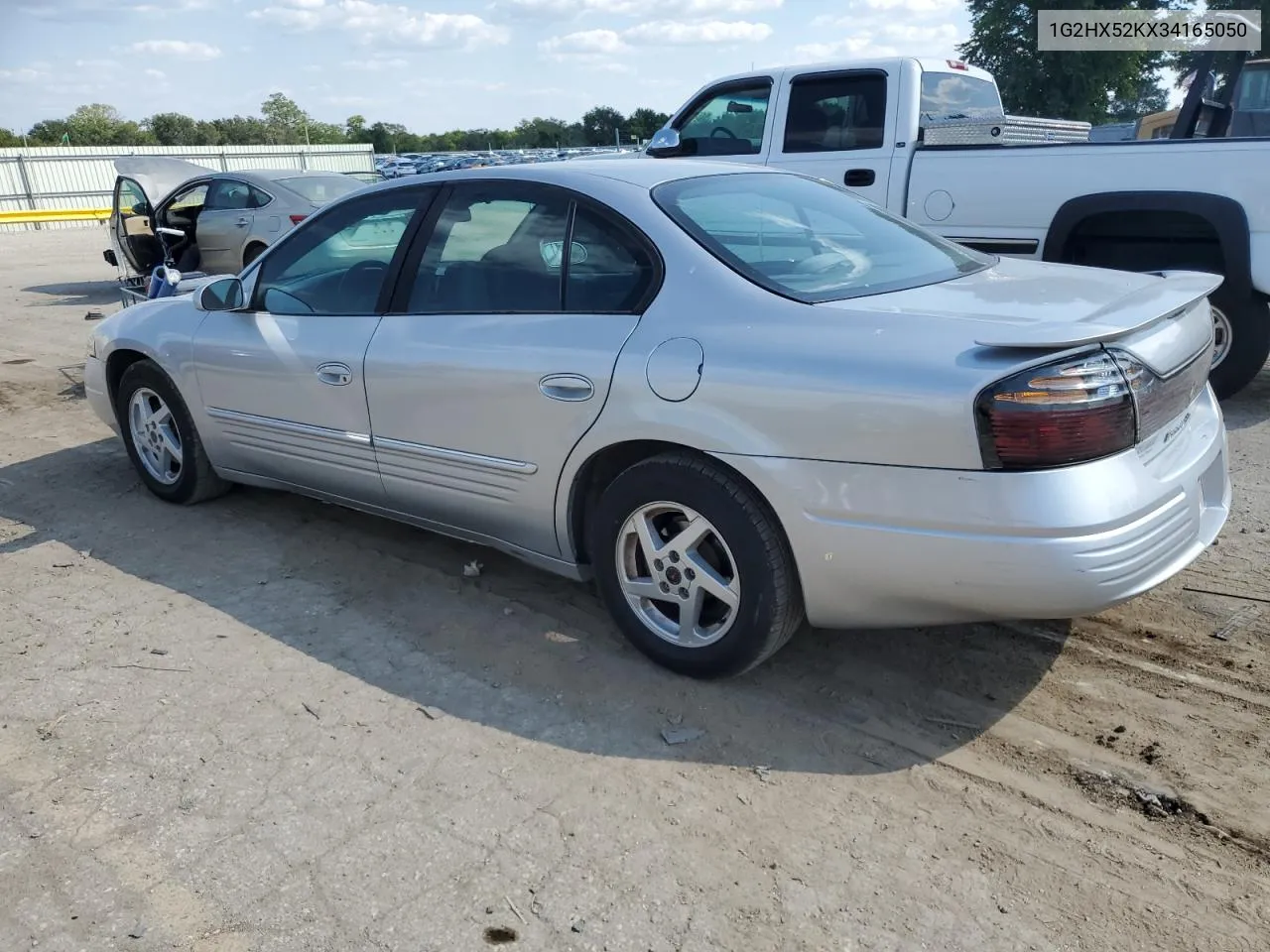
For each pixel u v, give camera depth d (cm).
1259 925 228
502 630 371
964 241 671
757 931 229
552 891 242
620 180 350
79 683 338
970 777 281
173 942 228
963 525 261
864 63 705
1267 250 568
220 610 392
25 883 248
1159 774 279
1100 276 341
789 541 292
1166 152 585
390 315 388
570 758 294
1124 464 263
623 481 324
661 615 340
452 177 387
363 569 427
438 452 374
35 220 3256
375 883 246
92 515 502
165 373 485
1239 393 668
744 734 304
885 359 271
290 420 428
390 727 311
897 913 234
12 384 820
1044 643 351
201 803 276
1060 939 225
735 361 293
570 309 339
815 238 349
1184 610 368
